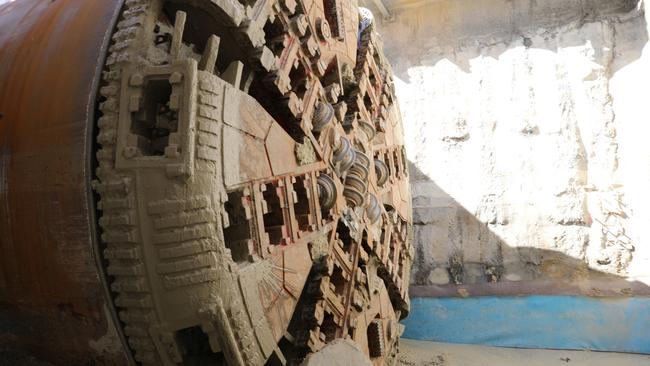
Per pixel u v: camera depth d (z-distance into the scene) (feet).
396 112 27.86
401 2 39.19
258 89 15.37
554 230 34.24
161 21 12.41
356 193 18.72
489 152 36.60
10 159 11.68
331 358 14.28
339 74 19.34
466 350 32.60
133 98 10.69
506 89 36.58
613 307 31.40
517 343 32.86
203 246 10.37
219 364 12.40
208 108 10.84
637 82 33.27
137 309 10.59
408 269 26.78
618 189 33.24
